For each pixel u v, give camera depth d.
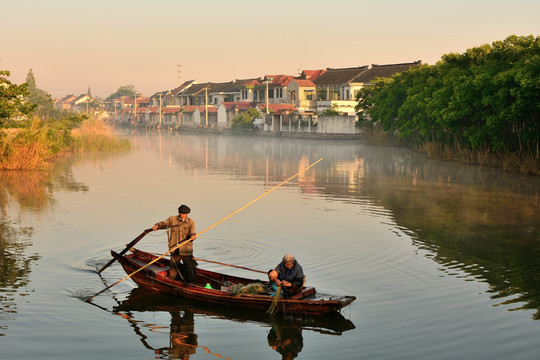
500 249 15.27
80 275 12.89
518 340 9.24
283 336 9.62
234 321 10.35
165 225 12.02
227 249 15.23
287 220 19.38
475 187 27.84
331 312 10.26
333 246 15.56
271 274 10.85
